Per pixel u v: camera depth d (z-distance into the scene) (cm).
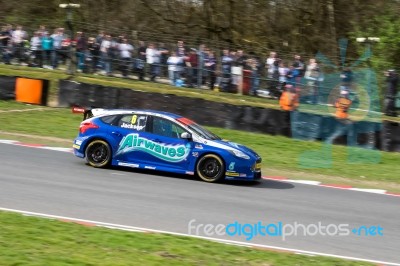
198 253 1484
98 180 2428
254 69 4509
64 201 2028
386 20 5728
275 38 6756
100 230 1639
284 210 2191
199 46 4741
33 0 6981
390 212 2334
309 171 3194
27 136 3491
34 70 4906
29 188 2172
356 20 6725
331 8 6719
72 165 2716
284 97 4131
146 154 2689
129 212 1956
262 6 6756
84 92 4312
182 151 2666
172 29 6812
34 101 4391
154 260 1378
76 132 3744
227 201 2255
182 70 4666
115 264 1312
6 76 4425
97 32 5134
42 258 1316
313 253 1636
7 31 5000
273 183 2769
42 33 4947
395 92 4097
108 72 4866
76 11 6925
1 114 4009
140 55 4797
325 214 2188
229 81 4569
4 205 1898
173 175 2727
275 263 1455
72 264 1291
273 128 3950
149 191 2308
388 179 3139
